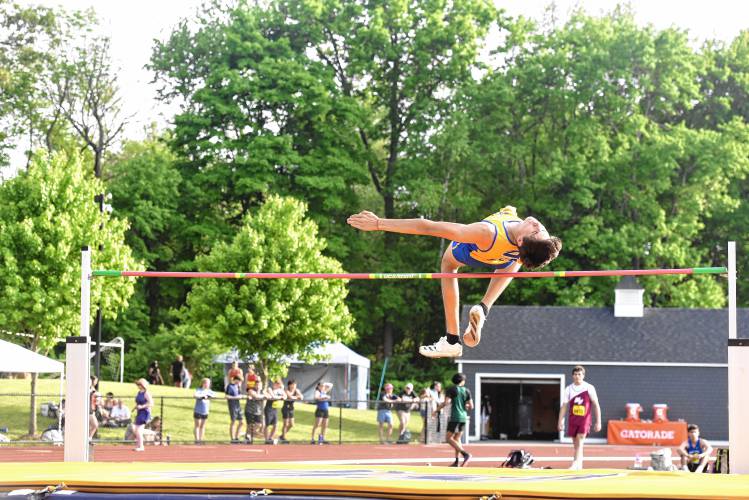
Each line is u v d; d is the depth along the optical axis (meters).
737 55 52.72
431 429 28.88
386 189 50.09
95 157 48.78
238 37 46.97
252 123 47.47
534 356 35.00
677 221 45.25
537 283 46.38
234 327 31.78
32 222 29.09
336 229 49.81
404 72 49.69
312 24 49.97
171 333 43.00
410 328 53.22
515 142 47.78
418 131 48.91
